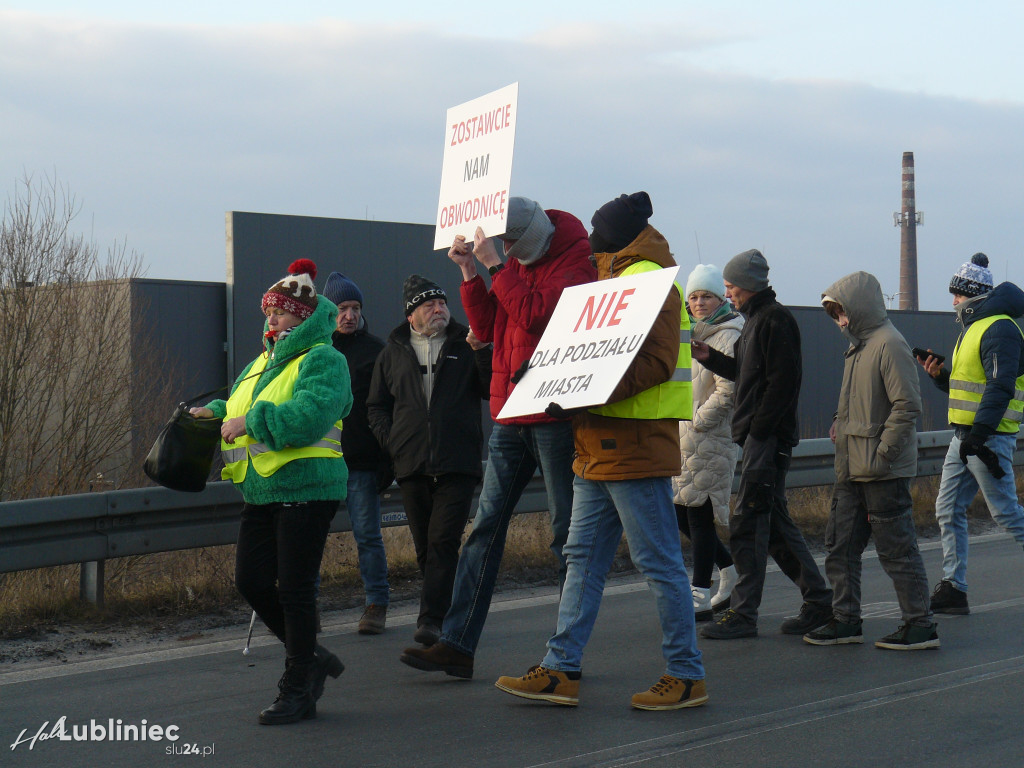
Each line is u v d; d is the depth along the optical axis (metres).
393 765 4.52
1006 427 7.73
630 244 5.38
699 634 7.04
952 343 23.98
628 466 5.11
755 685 5.76
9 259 12.40
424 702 5.53
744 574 7.02
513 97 5.47
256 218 15.60
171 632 7.38
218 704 5.54
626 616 7.79
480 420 6.85
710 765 4.45
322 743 4.84
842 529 6.77
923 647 6.55
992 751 4.61
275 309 5.24
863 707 5.30
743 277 6.93
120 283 13.12
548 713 5.27
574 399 5.00
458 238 5.76
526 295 5.54
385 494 9.27
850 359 6.79
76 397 12.09
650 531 5.21
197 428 5.23
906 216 68.69
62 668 6.38
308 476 5.07
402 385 7.03
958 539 7.69
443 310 6.98
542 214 5.74
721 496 7.48
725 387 7.33
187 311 14.93
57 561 7.29
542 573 9.55
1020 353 7.54
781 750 4.64
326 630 7.50
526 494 9.98
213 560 8.45
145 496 7.70
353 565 9.25
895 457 6.48
